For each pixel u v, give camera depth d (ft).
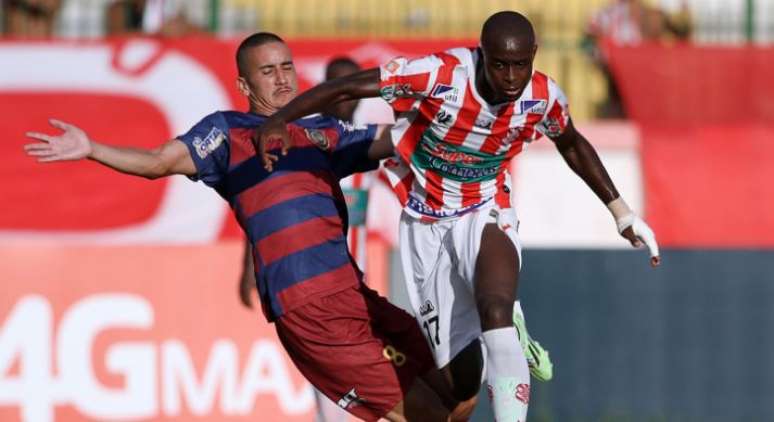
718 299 101.86
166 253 97.40
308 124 64.03
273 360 95.86
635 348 101.40
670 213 106.32
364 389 62.18
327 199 62.54
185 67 111.34
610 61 115.44
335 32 121.39
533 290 101.76
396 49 111.24
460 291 60.70
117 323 96.89
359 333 61.98
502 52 54.39
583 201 106.83
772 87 114.52
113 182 109.70
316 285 61.16
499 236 58.29
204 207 109.70
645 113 115.24
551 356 101.19
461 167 59.31
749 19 123.75
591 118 117.08
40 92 110.93
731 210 106.11
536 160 107.14
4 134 110.22
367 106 105.81
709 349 101.45
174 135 111.04
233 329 96.43
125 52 111.55
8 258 97.45
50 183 109.60
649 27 124.06
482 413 97.60
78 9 123.75
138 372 96.37
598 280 101.81
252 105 65.21
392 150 64.54
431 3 120.78
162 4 122.52
